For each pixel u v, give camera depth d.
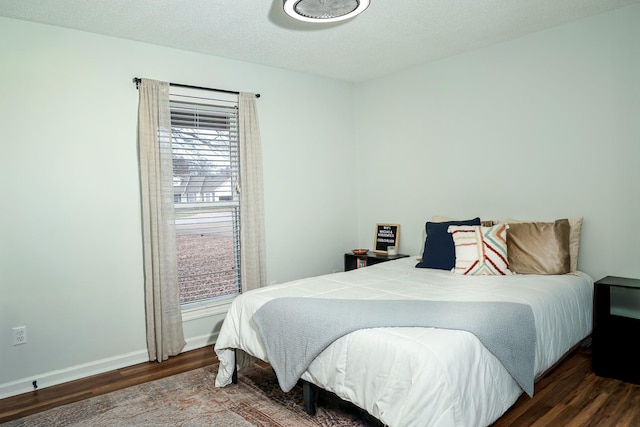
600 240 3.04
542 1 2.73
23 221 2.75
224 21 2.88
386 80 4.37
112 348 3.07
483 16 2.93
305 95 4.25
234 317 2.63
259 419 2.26
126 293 3.14
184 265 3.49
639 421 2.12
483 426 1.78
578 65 3.08
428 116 4.02
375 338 1.86
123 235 3.12
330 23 2.96
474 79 3.66
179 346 3.30
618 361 2.59
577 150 3.12
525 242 3.05
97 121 3.01
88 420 2.32
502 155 3.53
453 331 1.85
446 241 3.36
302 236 4.25
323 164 4.42
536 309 2.31
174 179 3.41
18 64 2.72
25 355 2.75
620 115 2.92
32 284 2.78
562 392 2.43
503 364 1.92
